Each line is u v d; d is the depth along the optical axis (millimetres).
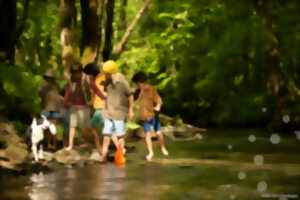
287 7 21688
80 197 5992
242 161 9836
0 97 12734
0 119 10398
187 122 25953
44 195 6121
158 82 28750
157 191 6422
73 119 10656
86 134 11727
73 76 10711
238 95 25375
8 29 13781
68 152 10281
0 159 8641
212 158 10406
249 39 23562
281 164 9312
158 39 26500
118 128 9781
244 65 25109
